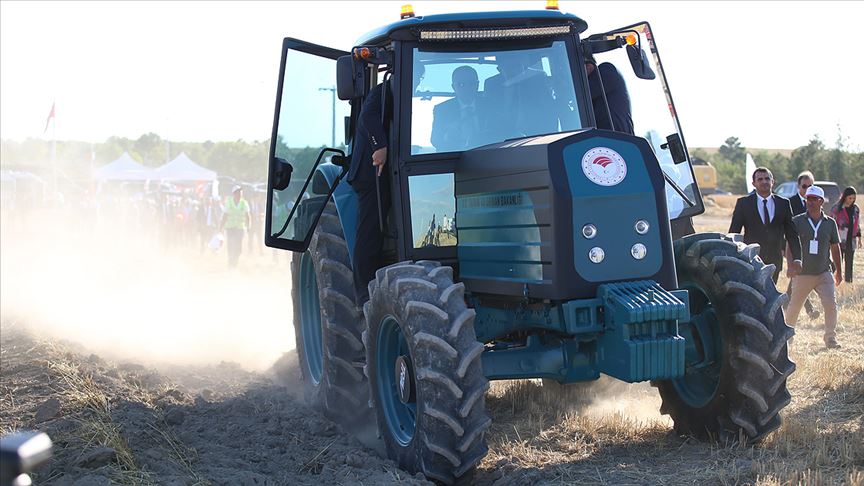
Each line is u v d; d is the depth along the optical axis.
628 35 5.75
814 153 44.69
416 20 5.43
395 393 5.36
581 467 5.04
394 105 5.50
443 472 4.73
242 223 18.50
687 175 6.16
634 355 4.55
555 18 5.62
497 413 6.35
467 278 5.36
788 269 8.72
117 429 5.54
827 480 4.48
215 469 4.99
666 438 5.55
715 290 5.21
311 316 7.42
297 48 6.31
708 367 5.41
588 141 4.80
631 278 4.76
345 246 6.57
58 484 4.48
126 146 139.62
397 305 4.96
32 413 6.11
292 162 6.50
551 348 5.13
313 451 5.63
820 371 7.02
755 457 5.00
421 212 5.44
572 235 4.68
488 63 5.61
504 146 5.11
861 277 14.29
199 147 139.75
